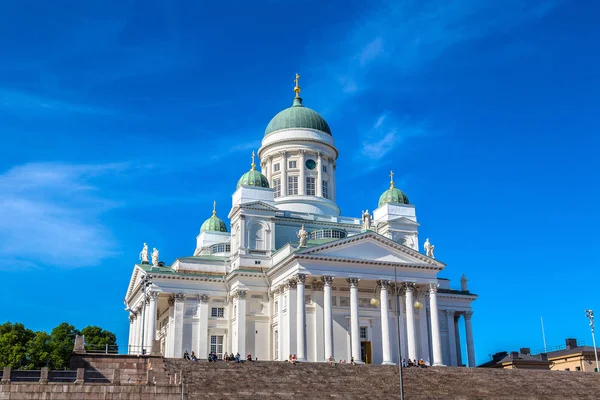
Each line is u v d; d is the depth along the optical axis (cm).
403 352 10438
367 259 10188
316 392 7269
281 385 7400
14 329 11906
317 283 10250
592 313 10925
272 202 11656
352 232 12138
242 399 6769
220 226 13562
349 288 10544
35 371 7012
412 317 10219
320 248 9981
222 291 11050
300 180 12656
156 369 7644
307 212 12300
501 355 13175
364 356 10344
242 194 11488
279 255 10750
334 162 13275
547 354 13875
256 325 10694
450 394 7700
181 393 6359
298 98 13812
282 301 10319
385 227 12131
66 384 6331
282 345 10131
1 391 6212
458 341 12144
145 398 6475
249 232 11275
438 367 8950
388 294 10631
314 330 10075
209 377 7462
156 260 11488
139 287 11412
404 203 12462
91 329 13750
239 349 10425
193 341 10681
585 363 12812
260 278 10844
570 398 7969
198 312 10831
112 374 7569
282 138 12825
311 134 12900
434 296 10488
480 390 7975
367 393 7444
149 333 10494
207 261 11212
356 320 9931
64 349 12069
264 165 13112
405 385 7912
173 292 10781
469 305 12162
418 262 10481
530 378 8619
